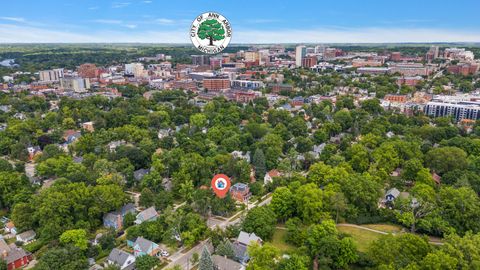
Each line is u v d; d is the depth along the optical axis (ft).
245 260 341.82
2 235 396.37
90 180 475.31
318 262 323.37
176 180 490.49
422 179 467.11
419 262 287.07
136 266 327.47
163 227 387.34
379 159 521.24
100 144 640.17
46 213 380.17
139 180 522.06
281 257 331.98
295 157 564.71
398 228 403.13
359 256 327.26
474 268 274.57
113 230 391.45
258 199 485.56
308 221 394.52
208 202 433.48
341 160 540.52
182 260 352.08
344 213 410.11
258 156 557.74
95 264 343.67
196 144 612.70
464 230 370.32
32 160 633.61
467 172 477.77
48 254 316.19
